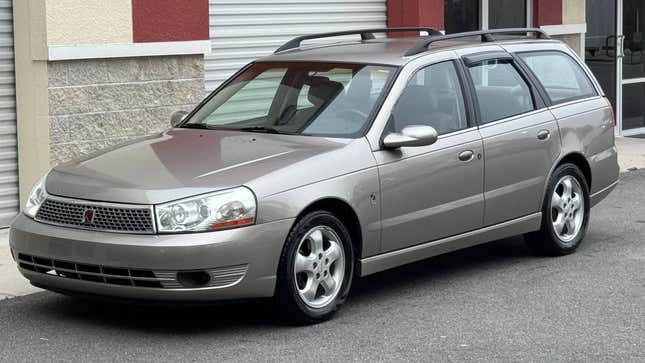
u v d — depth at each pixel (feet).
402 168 26.89
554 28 55.77
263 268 23.97
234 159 25.35
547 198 31.40
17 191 36.94
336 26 47.83
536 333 24.77
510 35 36.06
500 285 29.09
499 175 29.63
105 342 24.29
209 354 23.34
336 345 23.93
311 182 24.86
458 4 53.98
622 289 28.60
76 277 24.45
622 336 24.54
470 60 30.01
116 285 23.85
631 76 60.90
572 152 32.07
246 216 23.63
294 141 26.68
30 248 24.98
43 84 36.09
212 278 23.41
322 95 28.22
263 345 23.91
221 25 43.24
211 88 43.24
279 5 45.29
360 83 28.17
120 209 23.76
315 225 24.98
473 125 29.14
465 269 30.99
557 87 32.60
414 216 27.30
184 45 39.37
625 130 60.95
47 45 35.78
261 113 28.91
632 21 60.64
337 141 26.45
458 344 23.99
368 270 26.50
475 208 28.96
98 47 37.01
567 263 31.53
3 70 36.24
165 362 22.86
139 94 38.52
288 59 30.30
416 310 26.73
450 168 28.12
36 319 26.11
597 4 59.26
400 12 49.70
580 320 25.79
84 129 37.24
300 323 25.25
